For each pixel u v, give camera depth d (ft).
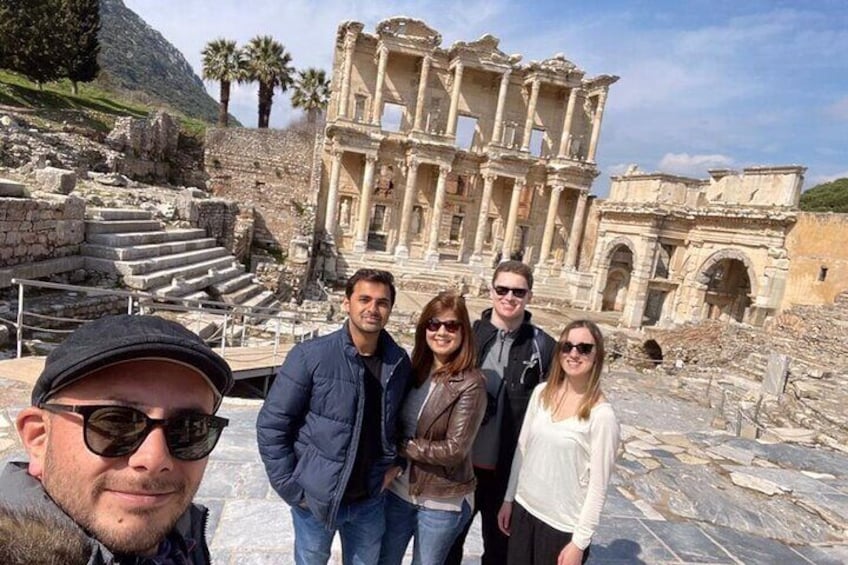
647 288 122.11
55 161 77.25
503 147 137.08
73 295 41.55
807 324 80.74
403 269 131.13
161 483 4.59
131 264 47.42
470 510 13.07
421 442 11.65
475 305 118.01
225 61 161.89
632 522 20.89
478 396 11.71
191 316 47.32
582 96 147.13
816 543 21.06
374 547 12.14
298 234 118.62
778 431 38.78
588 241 149.38
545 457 12.60
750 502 23.80
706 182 122.01
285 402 11.05
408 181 133.18
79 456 4.42
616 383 56.49
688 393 54.34
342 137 128.88
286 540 17.10
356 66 136.67
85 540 4.31
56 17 127.85
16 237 38.78
